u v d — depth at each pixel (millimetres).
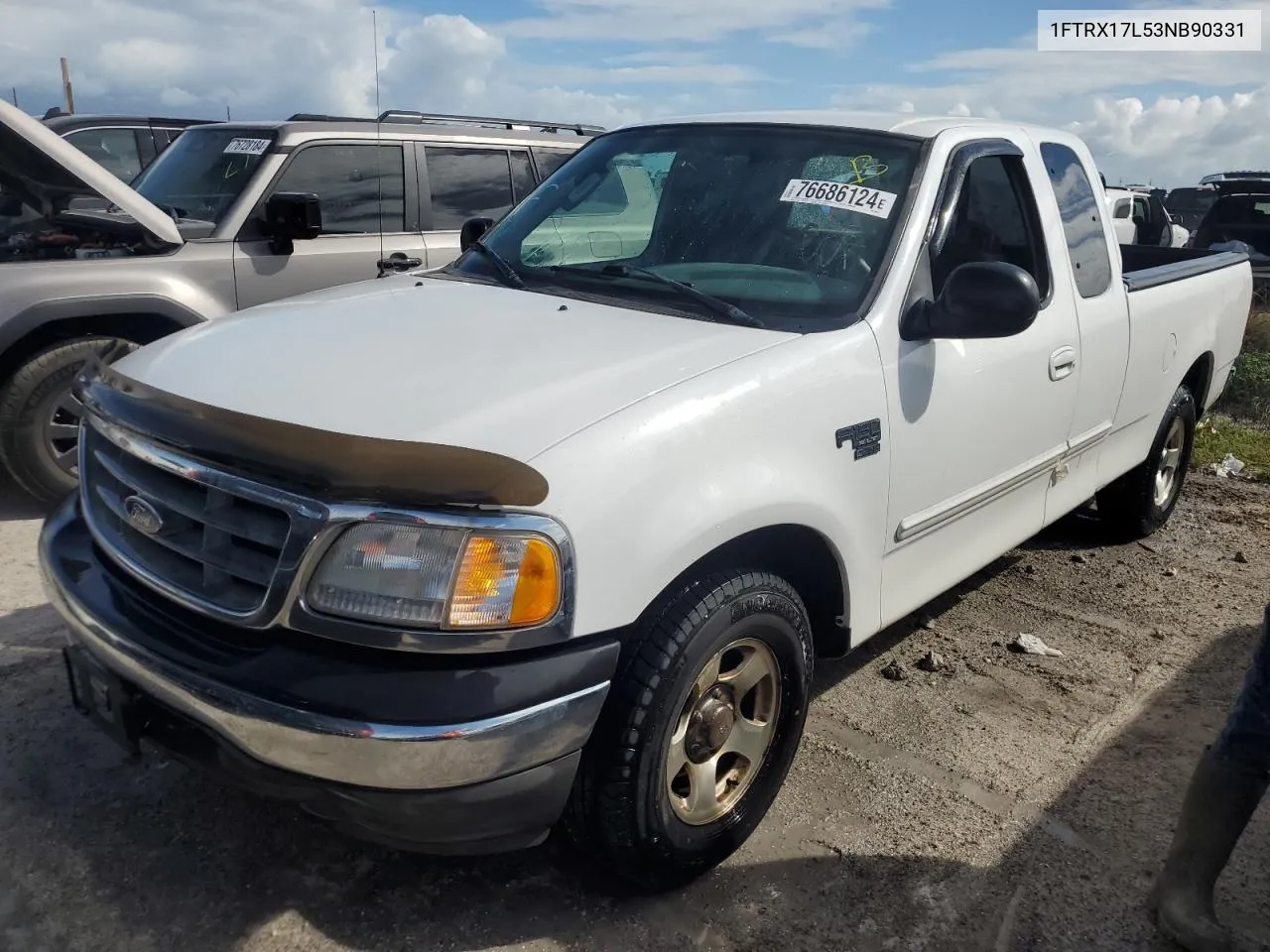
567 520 2127
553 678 2129
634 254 3412
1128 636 4320
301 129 6000
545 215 3758
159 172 6527
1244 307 5746
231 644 2199
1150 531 5426
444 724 2025
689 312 3004
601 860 2549
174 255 5340
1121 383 4352
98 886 2590
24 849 2697
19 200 4953
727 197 3395
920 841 2920
